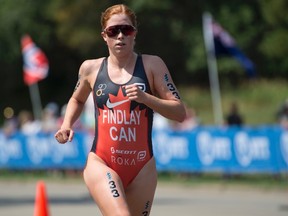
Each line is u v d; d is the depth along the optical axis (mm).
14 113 74562
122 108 13094
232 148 36438
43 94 75938
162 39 69312
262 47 65812
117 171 13227
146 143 13258
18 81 76812
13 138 45219
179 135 38156
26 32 72062
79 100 13711
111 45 13047
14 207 29344
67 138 13484
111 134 13172
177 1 68312
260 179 37125
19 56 73125
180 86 69562
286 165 34969
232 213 26484
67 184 39844
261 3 65875
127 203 13297
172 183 37938
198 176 38156
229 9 66500
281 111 42062
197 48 67562
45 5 71375
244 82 65938
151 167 13352
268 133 35312
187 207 28469
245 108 61750
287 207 28203
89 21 68688
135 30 13094
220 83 66375
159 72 13125
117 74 13141
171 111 12867
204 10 67375
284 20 64938
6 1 72875
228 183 36625
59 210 28094
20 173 45406
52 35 72312
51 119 44531
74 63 75750
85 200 31797
